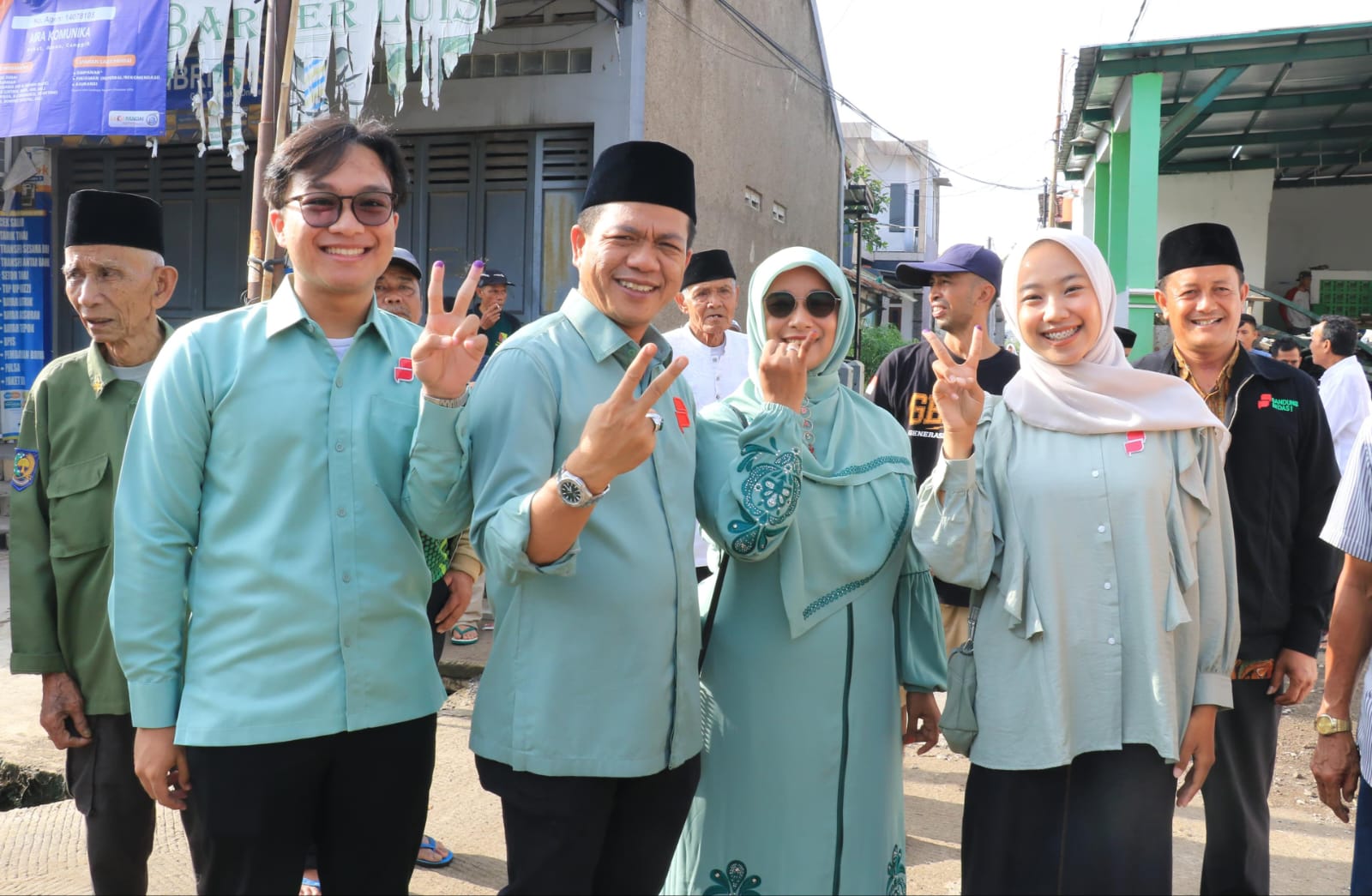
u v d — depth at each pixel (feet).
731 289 15.42
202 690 6.68
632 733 6.95
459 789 13.57
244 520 6.84
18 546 8.48
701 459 8.18
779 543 7.85
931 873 11.56
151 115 24.30
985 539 8.07
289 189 7.05
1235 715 9.75
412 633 7.24
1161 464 8.14
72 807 13.24
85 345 32.30
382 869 7.21
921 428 13.44
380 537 7.07
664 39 31.12
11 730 15.58
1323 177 42.47
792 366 7.54
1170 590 7.97
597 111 28.60
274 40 19.53
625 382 6.14
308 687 6.73
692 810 8.27
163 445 6.77
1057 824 8.00
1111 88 30.12
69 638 8.40
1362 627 7.87
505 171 29.40
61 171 31.86
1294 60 26.66
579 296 7.61
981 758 8.09
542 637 6.93
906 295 93.20
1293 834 12.82
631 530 7.12
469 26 22.82
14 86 24.89
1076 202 45.62
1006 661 8.07
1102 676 7.92
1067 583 8.03
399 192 7.43
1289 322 40.40
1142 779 7.86
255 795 6.63
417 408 7.36
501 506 6.70
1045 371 8.50
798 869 7.93
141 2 24.21
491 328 17.22
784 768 7.98
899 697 8.47
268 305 7.29
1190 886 11.36
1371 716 7.48
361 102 23.17
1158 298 10.70
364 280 7.16
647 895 7.38
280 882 6.82
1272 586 9.77
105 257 8.38
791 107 46.14
